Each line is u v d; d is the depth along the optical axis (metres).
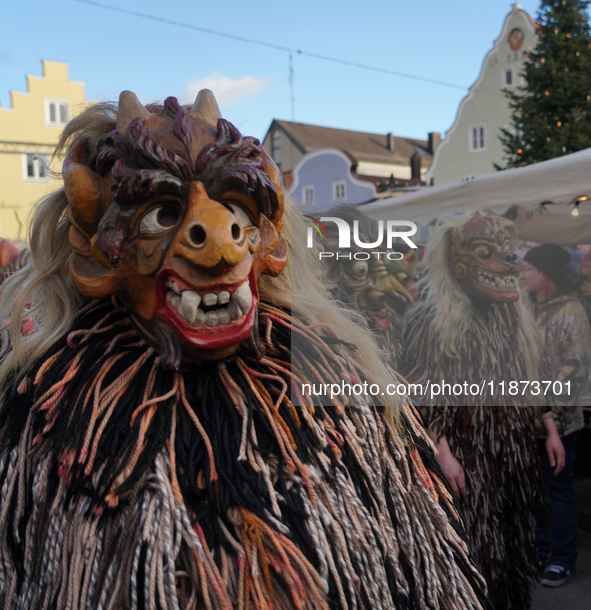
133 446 0.62
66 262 0.77
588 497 3.19
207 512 0.60
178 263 0.61
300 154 24.59
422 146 28.52
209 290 0.61
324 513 0.64
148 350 0.70
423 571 0.70
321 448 0.68
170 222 0.63
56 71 14.51
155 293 0.64
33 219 0.78
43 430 0.65
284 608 0.59
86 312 0.75
